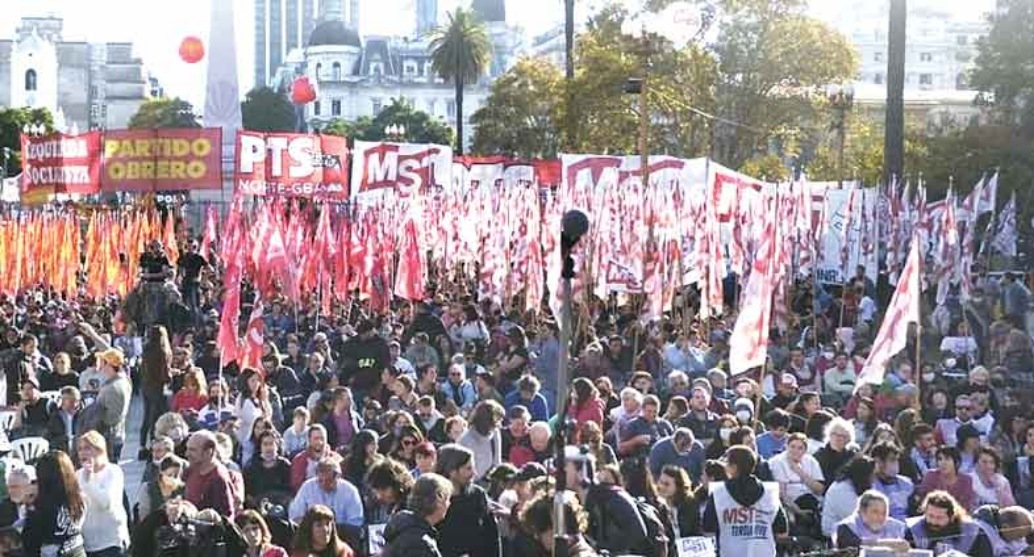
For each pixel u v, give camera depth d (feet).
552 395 85.51
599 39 269.44
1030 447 61.87
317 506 44.73
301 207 174.50
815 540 52.06
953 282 114.73
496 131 335.26
